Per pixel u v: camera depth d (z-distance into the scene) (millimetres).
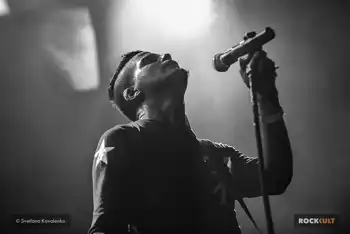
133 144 1982
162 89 2117
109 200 1833
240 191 2201
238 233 2029
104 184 1865
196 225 1913
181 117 2125
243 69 2004
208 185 2027
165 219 1883
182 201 1933
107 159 1907
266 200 1785
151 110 2119
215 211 1984
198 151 2102
